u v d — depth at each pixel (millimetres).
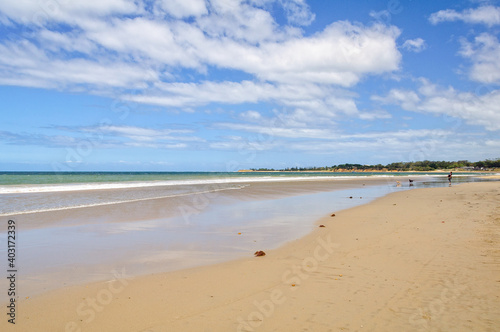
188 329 3717
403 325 3746
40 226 10055
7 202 15836
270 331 3662
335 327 3729
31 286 5086
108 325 3805
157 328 3738
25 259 6602
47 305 4363
